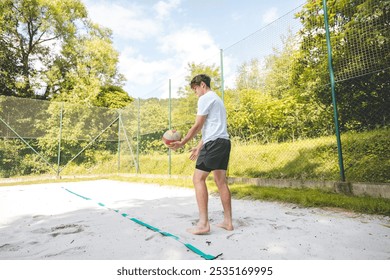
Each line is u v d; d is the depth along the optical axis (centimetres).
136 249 177
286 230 209
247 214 271
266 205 316
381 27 334
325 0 376
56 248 185
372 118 419
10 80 1233
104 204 367
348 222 228
